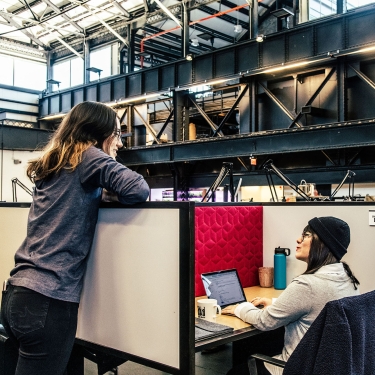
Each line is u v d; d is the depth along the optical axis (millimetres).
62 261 1407
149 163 9891
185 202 1442
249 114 9023
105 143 1598
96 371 2842
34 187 1554
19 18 13820
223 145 8562
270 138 7883
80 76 16344
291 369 1275
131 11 13531
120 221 1635
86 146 1499
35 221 1457
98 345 1693
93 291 1723
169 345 1479
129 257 1601
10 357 1929
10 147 11789
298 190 3066
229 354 3322
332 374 1188
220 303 2148
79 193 1456
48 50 16781
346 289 1675
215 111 12445
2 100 14570
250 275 2689
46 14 14508
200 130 13945
